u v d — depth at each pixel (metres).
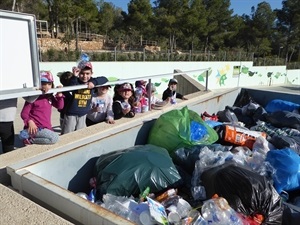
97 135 2.84
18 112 6.96
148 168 2.35
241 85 28.08
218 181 2.26
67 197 1.59
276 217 2.13
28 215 1.42
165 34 49.56
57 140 2.56
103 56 17.03
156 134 3.30
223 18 59.78
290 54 68.50
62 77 3.58
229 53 28.30
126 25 51.19
